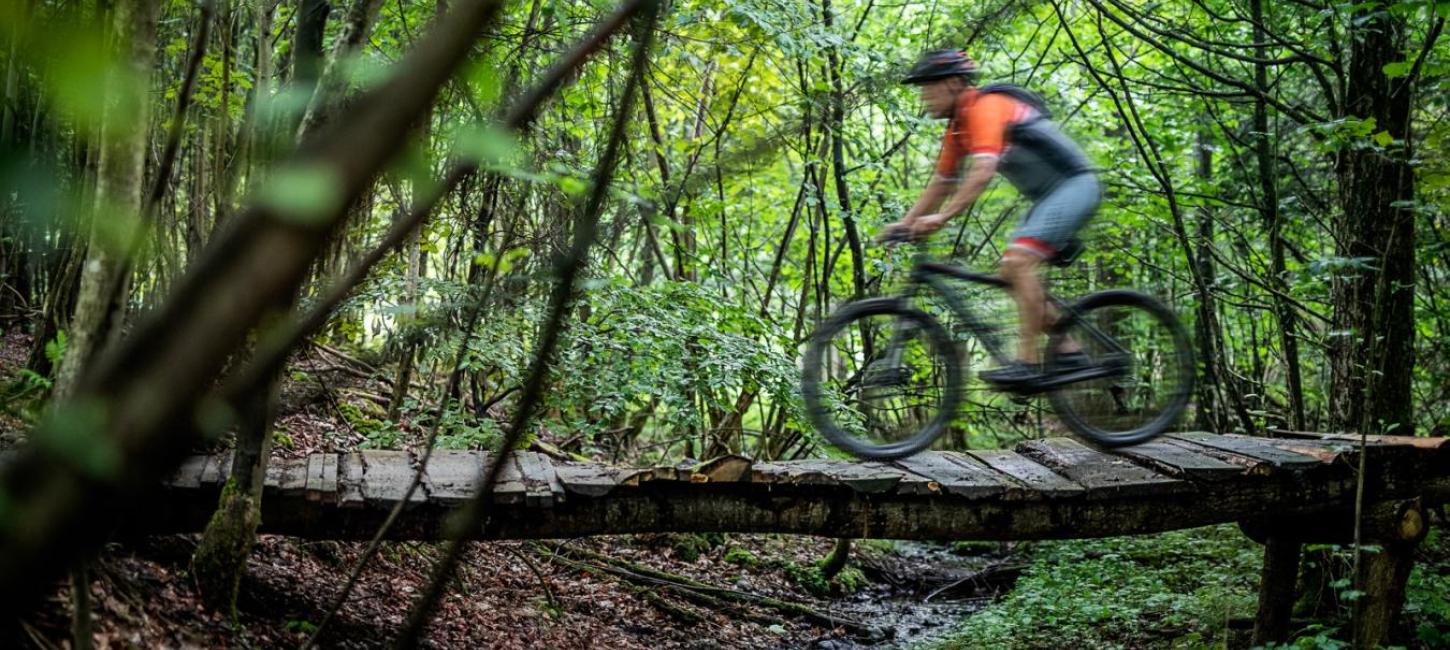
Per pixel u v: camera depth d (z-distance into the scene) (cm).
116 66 89
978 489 514
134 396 72
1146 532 545
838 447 533
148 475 76
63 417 72
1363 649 554
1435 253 758
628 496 499
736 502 512
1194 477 528
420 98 80
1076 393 536
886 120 912
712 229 998
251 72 639
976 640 696
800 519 517
